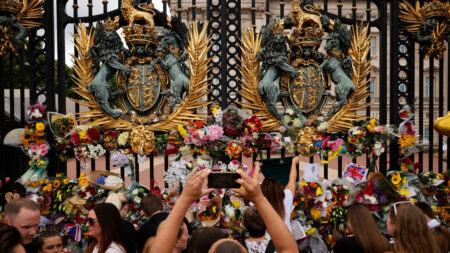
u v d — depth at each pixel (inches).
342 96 170.7
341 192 161.9
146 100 166.4
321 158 172.2
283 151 173.2
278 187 115.2
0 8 158.1
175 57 167.6
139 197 159.8
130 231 120.1
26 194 157.4
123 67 163.9
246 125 159.9
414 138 166.9
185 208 62.5
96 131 158.2
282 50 165.6
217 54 170.6
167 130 166.6
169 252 60.2
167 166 168.6
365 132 167.9
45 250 112.7
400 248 93.4
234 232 161.3
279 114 166.7
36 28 167.9
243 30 169.0
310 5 172.1
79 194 154.5
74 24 167.8
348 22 176.2
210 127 158.9
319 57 171.8
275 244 63.3
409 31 175.2
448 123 139.9
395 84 172.6
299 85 170.9
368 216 97.4
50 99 162.9
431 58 176.1
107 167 165.6
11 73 165.5
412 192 164.7
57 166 167.9
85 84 165.2
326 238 167.2
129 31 164.6
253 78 167.6
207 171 63.4
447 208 171.2
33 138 159.5
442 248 108.0
